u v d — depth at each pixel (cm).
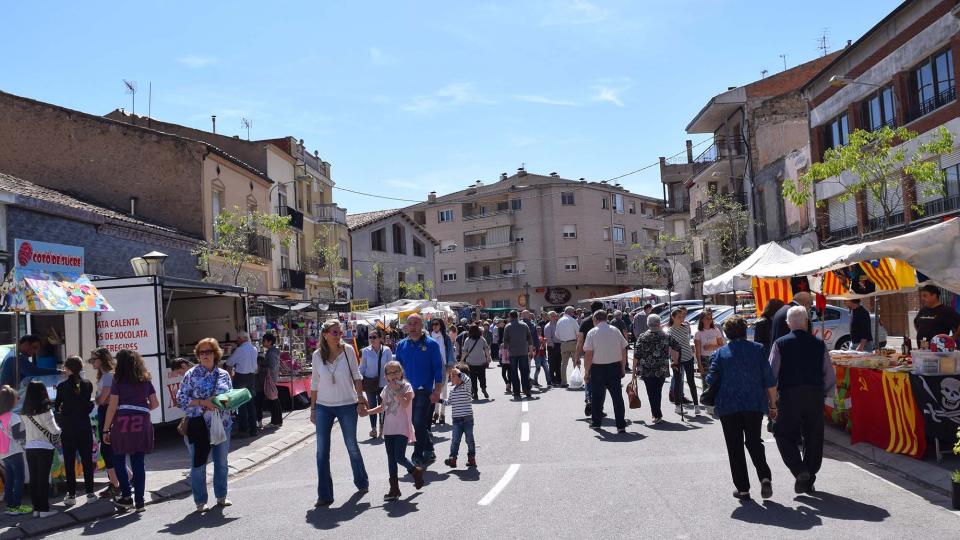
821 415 809
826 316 2203
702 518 719
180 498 1021
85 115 2991
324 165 4909
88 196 2966
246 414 1533
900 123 2597
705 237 4656
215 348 930
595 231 7344
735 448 794
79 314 1445
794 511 733
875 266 1424
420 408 996
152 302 1443
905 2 2489
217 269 3059
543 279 7250
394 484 884
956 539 624
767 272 1433
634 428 1298
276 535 762
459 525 743
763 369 793
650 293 4097
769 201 3834
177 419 1474
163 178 2969
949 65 2370
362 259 5725
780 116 3953
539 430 1331
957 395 873
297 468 1188
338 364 918
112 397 937
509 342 1873
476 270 7688
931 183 2022
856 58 2872
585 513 757
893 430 958
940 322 1147
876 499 769
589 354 1287
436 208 7869
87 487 966
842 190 3008
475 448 1130
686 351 1473
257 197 3638
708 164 4553
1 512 947
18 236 1880
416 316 1012
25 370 1030
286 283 3947
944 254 1101
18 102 2995
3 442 930
